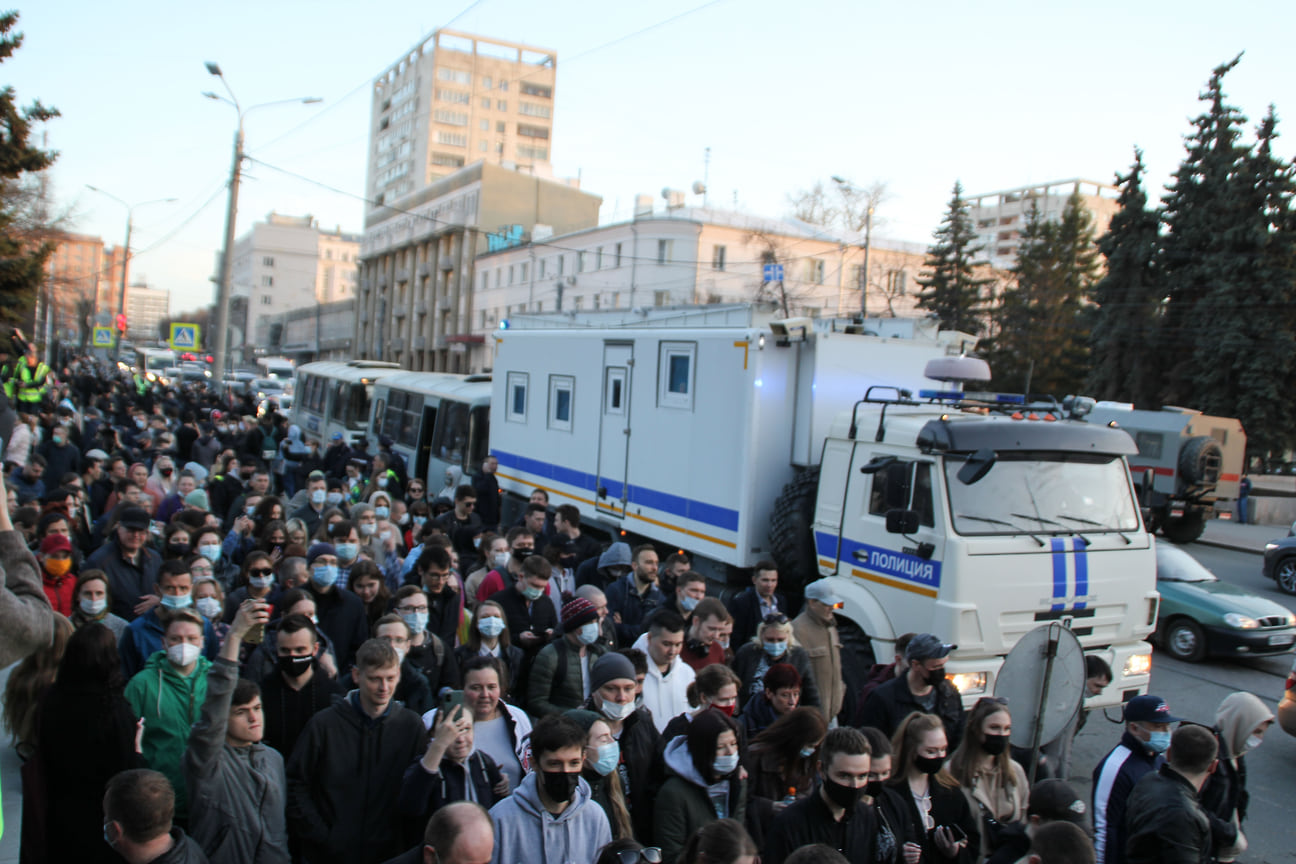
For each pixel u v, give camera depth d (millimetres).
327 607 6590
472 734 4516
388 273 85062
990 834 4879
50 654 4750
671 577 8734
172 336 31641
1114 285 38344
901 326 10438
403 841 4398
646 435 11055
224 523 11648
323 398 25188
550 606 7262
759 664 6332
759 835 4492
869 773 4199
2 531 2137
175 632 4730
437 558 7145
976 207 115875
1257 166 35219
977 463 7449
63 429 14273
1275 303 34438
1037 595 7688
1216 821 4840
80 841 4285
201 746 4078
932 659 5859
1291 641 11688
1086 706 7828
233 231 24906
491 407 15102
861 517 8414
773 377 9523
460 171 72250
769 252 49969
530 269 61469
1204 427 25969
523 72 114188
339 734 4453
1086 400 8938
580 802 4133
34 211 40281
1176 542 24719
